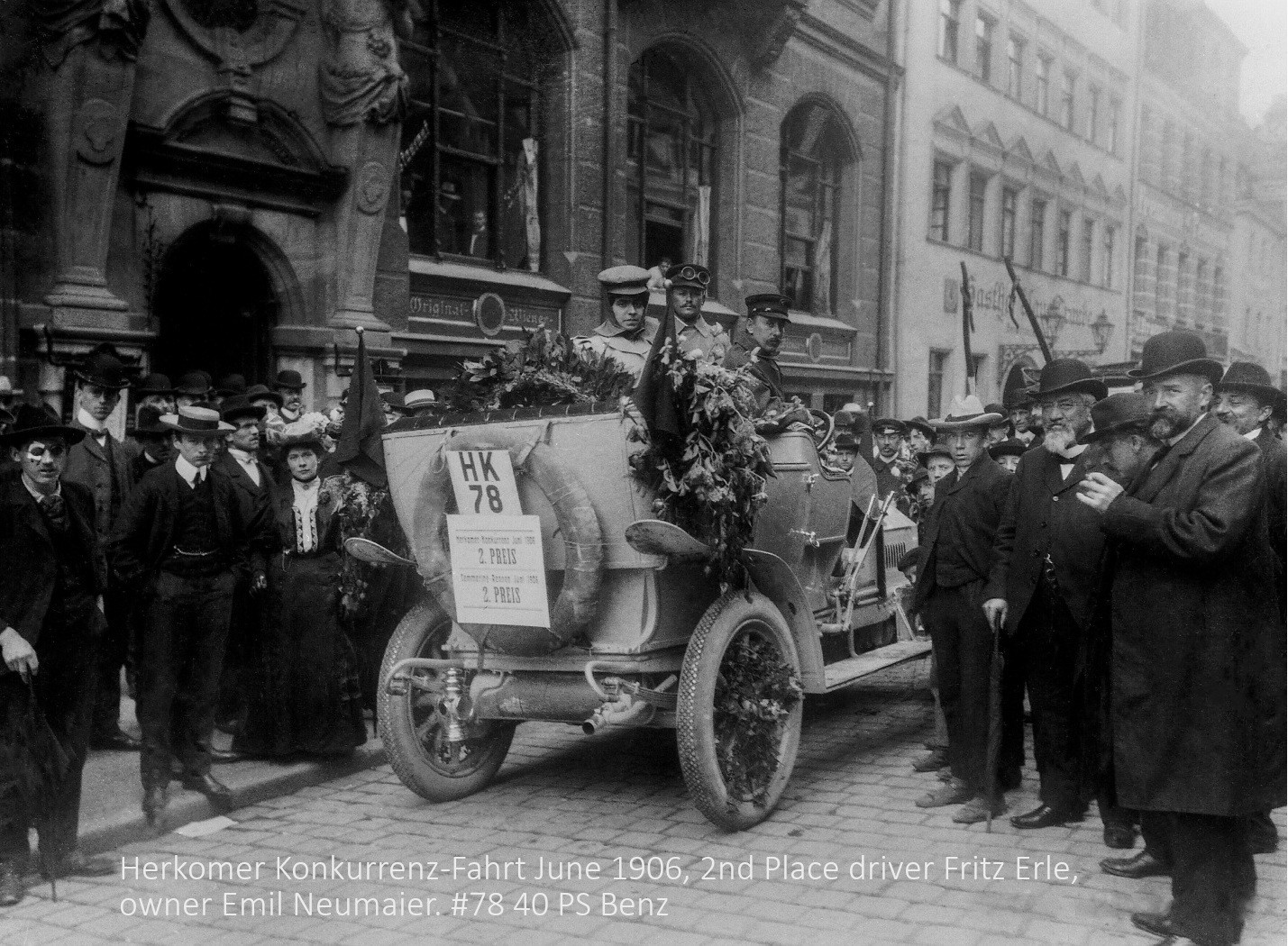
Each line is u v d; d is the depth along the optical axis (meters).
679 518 4.32
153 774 4.56
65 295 7.34
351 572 5.32
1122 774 3.40
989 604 4.57
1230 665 3.27
